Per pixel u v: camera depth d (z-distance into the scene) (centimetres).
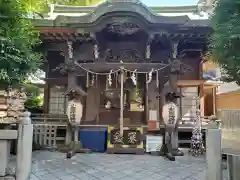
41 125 804
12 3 422
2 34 415
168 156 663
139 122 895
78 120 748
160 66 778
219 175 376
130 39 927
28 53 465
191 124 877
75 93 747
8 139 401
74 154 701
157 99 897
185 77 959
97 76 902
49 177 470
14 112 596
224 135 413
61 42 907
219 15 388
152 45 938
